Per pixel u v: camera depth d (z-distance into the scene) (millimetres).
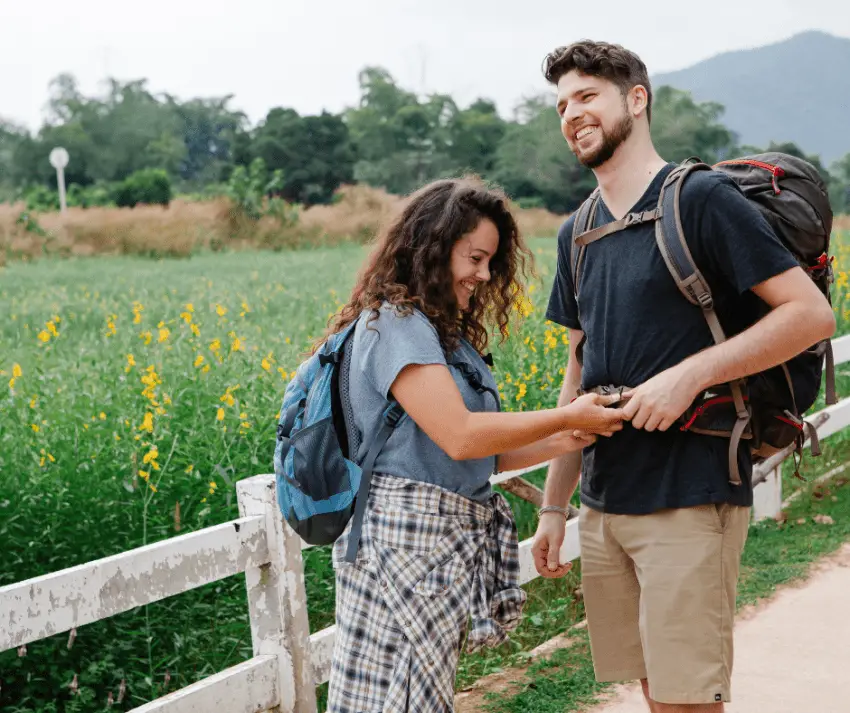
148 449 4582
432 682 2096
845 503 5910
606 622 2672
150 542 4309
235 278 18891
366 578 2154
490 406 2301
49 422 4867
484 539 2270
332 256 29656
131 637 3975
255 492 3088
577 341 2770
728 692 2404
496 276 2377
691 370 2264
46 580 2561
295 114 68750
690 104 63312
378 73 77688
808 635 4164
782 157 2537
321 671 3219
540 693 3693
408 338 2135
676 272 2330
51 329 7191
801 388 2496
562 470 2818
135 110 82312
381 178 67062
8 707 3648
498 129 72250
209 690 2916
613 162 2447
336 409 2229
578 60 2422
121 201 51938
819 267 2506
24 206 31531
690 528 2402
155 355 6555
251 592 3143
